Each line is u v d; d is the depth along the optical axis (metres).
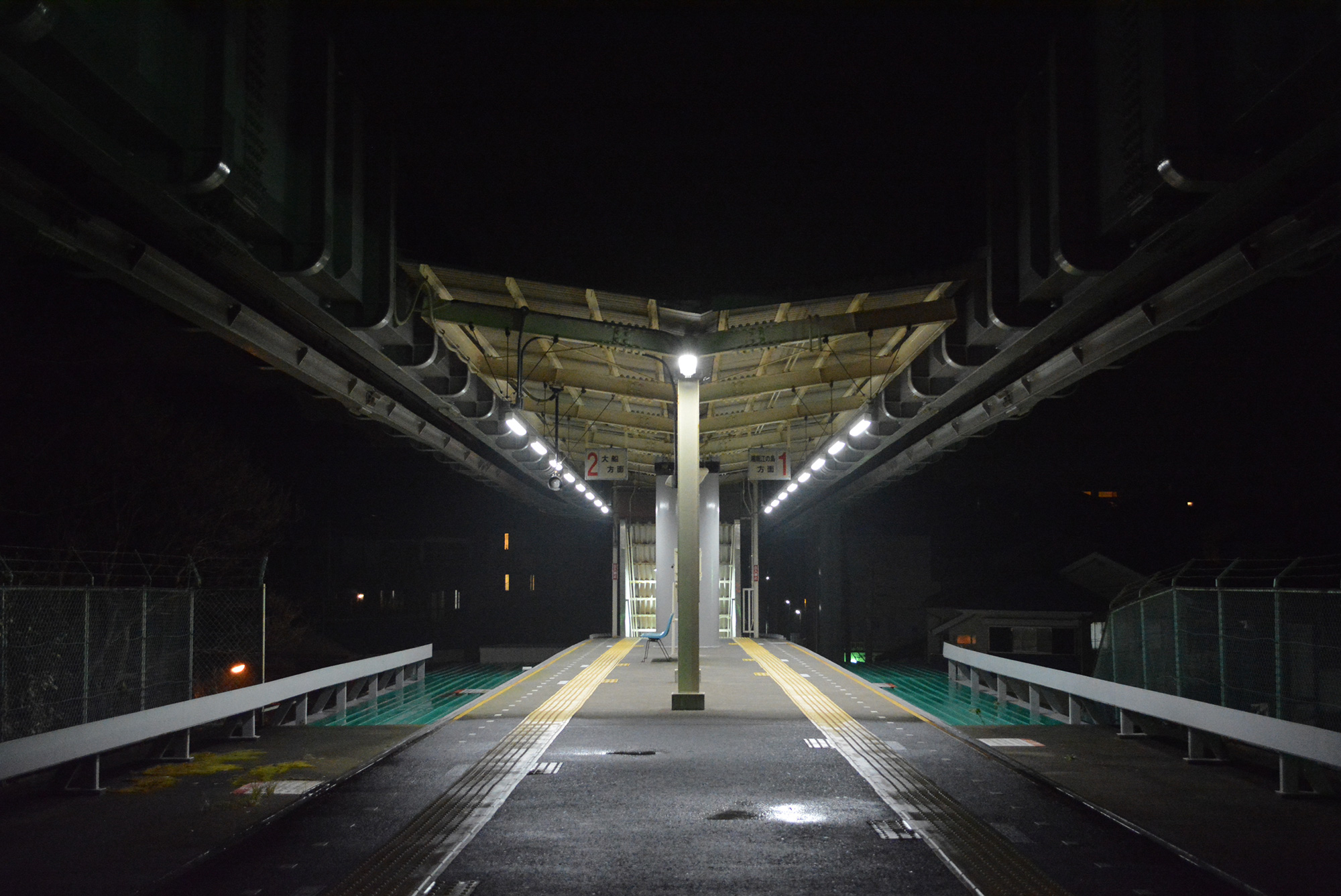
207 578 25.97
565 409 23.16
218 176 8.23
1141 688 13.80
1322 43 6.70
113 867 6.45
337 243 11.19
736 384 18.67
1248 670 12.52
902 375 18.41
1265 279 9.22
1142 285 11.52
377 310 12.06
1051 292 11.64
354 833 7.45
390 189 12.26
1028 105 11.54
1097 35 10.09
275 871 6.50
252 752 10.77
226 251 9.70
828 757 10.52
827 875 6.33
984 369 14.75
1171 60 8.19
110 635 15.00
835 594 48.78
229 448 29.33
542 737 11.86
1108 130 9.77
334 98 10.87
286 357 12.66
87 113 7.45
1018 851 6.89
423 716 17.61
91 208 8.65
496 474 27.94
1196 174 8.05
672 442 28.98
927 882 6.20
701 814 7.99
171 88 8.12
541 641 61.47
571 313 14.84
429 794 8.76
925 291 14.31
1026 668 14.90
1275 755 9.81
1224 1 8.01
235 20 8.65
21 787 8.88
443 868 6.52
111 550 23.50
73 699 11.40
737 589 35.25
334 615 51.59
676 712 14.18
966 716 18.17
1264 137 8.02
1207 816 7.74
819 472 28.05
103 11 6.98
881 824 7.64
